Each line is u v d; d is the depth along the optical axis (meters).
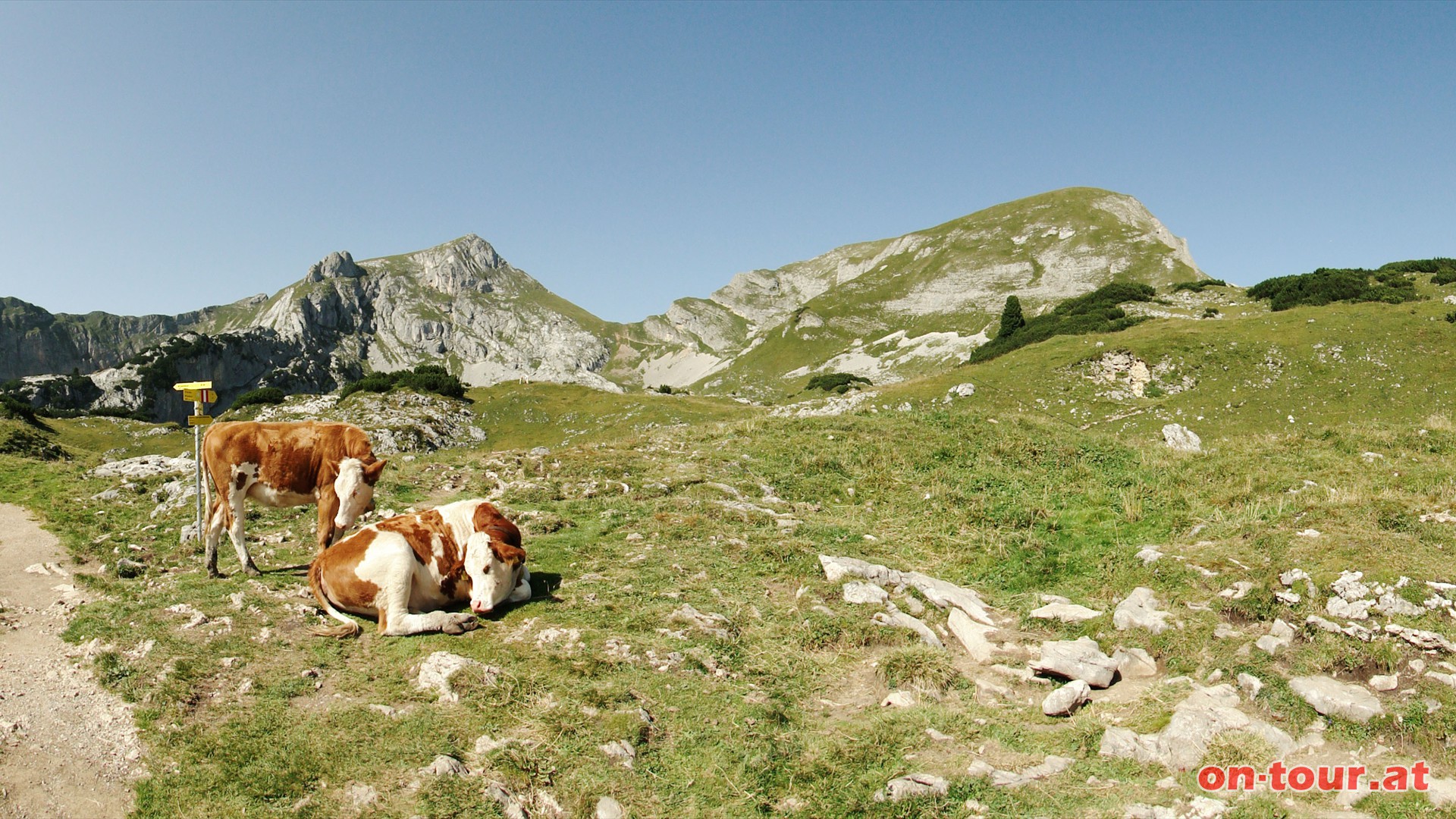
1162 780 5.50
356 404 50.91
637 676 6.52
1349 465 10.84
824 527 10.04
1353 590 6.92
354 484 8.30
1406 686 6.14
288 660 6.67
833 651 7.21
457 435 49.19
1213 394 32.47
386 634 7.07
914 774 5.54
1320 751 5.72
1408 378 30.97
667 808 5.38
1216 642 6.91
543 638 6.96
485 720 6.00
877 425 15.15
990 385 35.28
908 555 9.41
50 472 14.23
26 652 6.73
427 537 7.43
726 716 6.16
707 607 7.72
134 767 5.54
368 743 5.76
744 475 12.28
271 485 8.38
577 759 5.68
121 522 10.96
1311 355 33.12
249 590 7.77
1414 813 5.14
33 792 5.24
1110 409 32.72
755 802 5.42
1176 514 9.81
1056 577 8.71
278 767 5.54
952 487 11.69
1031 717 6.26
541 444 48.91
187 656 6.57
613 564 8.70
